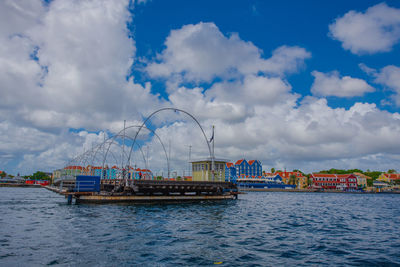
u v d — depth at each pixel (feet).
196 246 50.70
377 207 165.48
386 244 56.75
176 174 237.45
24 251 44.04
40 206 124.47
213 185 177.17
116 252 44.68
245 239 58.49
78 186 140.05
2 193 266.16
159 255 43.60
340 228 77.87
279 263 41.32
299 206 160.86
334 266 40.45
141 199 144.46
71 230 64.13
